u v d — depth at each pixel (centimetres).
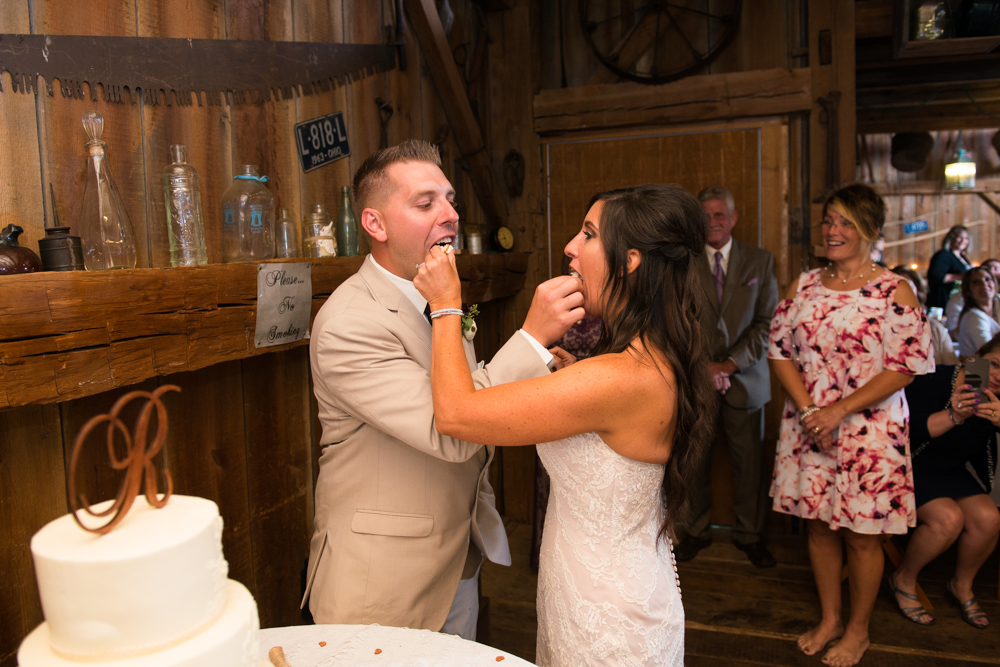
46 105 128
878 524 216
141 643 66
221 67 171
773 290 316
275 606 198
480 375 117
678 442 119
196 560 69
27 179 125
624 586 114
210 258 169
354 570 131
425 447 119
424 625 134
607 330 121
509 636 253
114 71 141
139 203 148
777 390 343
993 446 260
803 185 336
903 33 318
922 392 253
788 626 254
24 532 127
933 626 251
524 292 359
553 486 124
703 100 337
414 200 132
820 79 326
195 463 167
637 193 118
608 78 353
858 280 227
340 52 219
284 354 202
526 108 353
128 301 120
